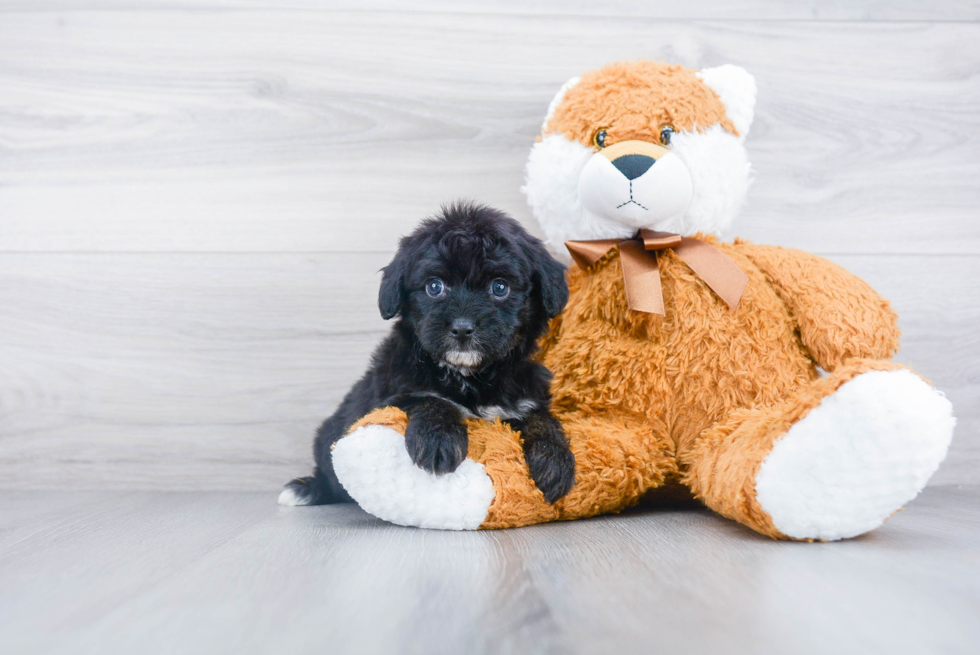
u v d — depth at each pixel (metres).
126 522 1.68
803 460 1.33
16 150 2.26
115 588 1.09
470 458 1.52
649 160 1.73
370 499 1.51
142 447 2.25
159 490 2.25
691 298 1.75
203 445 2.26
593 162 1.78
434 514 1.50
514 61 2.29
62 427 2.24
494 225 1.62
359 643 0.86
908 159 2.30
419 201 2.30
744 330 1.72
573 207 1.88
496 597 1.03
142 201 2.27
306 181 2.29
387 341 1.78
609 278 1.83
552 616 0.95
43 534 1.53
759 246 1.94
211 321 2.27
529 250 1.65
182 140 2.28
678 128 1.80
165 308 2.26
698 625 0.91
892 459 1.27
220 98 2.28
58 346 2.25
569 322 1.87
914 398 1.25
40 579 1.15
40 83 2.27
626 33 2.28
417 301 1.60
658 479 1.70
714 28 2.28
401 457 1.48
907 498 1.31
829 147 2.29
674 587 1.07
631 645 0.84
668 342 1.76
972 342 2.28
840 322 1.67
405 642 0.86
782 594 1.04
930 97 2.30
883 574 1.15
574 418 1.76
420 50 2.29
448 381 1.64
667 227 1.84
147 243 2.27
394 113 2.29
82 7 2.27
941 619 0.93
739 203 1.94
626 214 1.77
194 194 2.28
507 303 1.60
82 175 2.27
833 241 2.29
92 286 2.26
